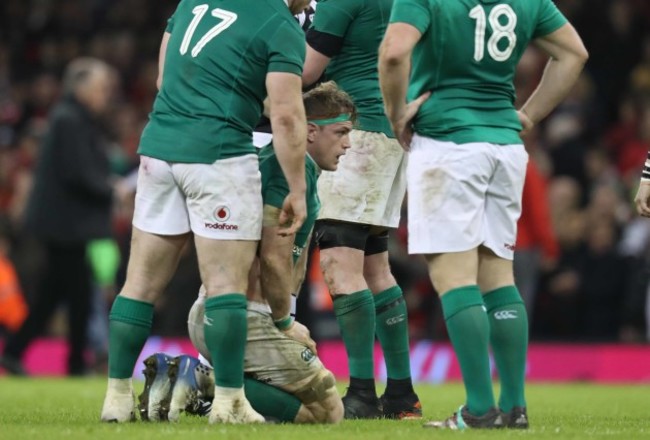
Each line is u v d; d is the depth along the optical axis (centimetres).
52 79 7519
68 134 4462
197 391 2191
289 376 2148
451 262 2009
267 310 2158
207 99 2073
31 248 5681
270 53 2066
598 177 6056
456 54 2033
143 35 7906
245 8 2103
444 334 5225
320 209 2448
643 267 5262
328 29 2439
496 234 2053
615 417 2550
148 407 2153
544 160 5756
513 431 1952
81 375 4622
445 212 2009
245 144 2078
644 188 2575
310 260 3609
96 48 7750
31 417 2342
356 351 2452
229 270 2062
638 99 6644
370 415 2445
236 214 2055
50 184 4488
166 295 5281
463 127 2020
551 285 5362
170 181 2092
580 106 6575
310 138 2177
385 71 2011
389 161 2472
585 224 5422
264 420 2103
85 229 4503
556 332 5353
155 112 2127
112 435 1856
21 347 4578
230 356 2066
